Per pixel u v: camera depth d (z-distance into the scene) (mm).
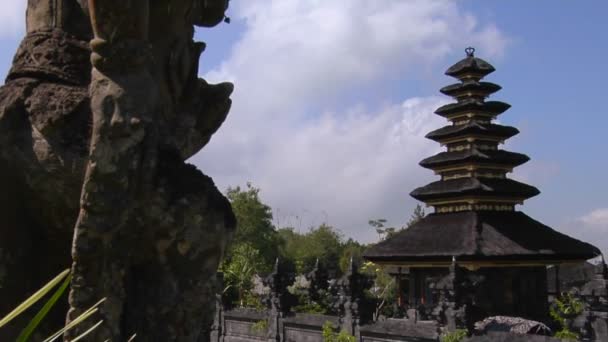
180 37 5699
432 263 31578
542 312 31500
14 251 5152
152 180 4930
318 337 25438
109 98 4812
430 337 21078
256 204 71500
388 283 45031
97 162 4727
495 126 36562
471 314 20547
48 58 5234
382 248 34219
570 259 32406
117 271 4934
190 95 5922
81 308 4770
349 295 23984
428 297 32625
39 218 5270
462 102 37375
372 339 22891
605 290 19438
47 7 5398
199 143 6195
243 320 29562
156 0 5480
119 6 4770
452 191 34062
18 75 5277
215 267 5184
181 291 5062
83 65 5328
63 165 4898
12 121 5055
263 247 70250
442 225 33688
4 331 5086
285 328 27125
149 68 5102
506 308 30906
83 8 5477
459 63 38750
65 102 4961
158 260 5074
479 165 35094
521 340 18062
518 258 30812
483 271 31031
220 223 5145
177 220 4965
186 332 5109
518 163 36031
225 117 6305
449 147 37281
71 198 5043
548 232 33344
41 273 5398
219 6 6004
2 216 5039
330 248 82562
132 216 4918
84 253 4754
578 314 21094
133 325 5047
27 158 5012
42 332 5316
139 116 4859
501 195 34062
